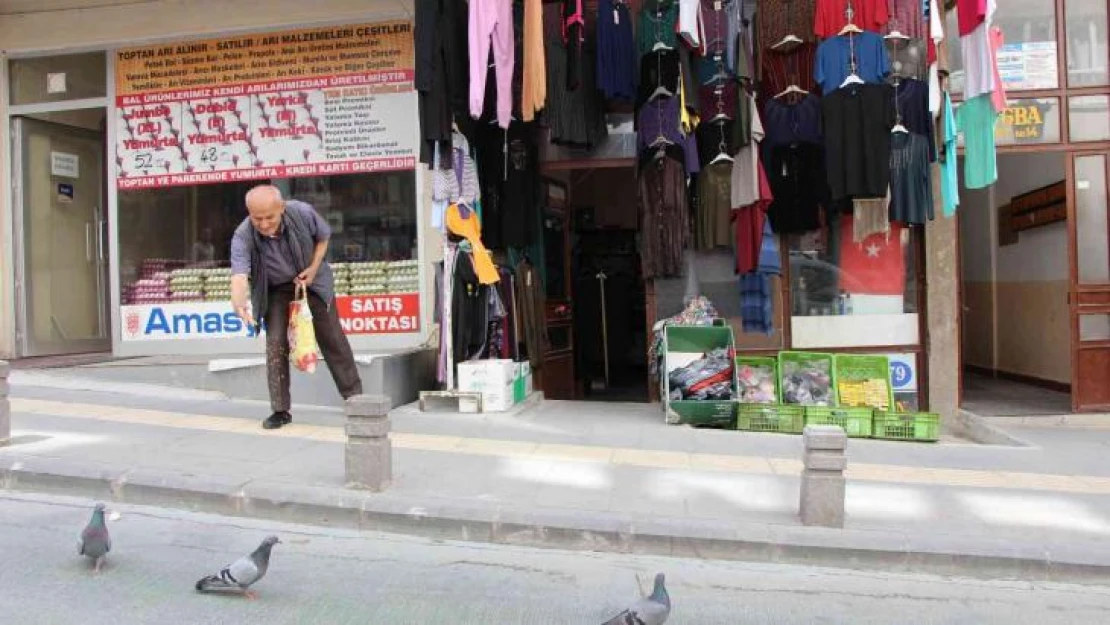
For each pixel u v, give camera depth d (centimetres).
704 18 841
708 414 789
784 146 860
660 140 833
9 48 1014
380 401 554
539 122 861
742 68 829
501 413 804
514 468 619
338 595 423
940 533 504
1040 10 899
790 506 546
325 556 479
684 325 835
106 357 991
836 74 799
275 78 973
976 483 616
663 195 842
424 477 589
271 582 437
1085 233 905
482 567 471
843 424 782
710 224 860
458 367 813
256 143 979
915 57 811
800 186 857
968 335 1299
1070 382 980
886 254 897
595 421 804
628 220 1184
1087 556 477
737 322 912
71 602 402
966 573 481
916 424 771
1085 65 898
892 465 670
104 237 1097
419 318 934
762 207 845
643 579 462
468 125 849
